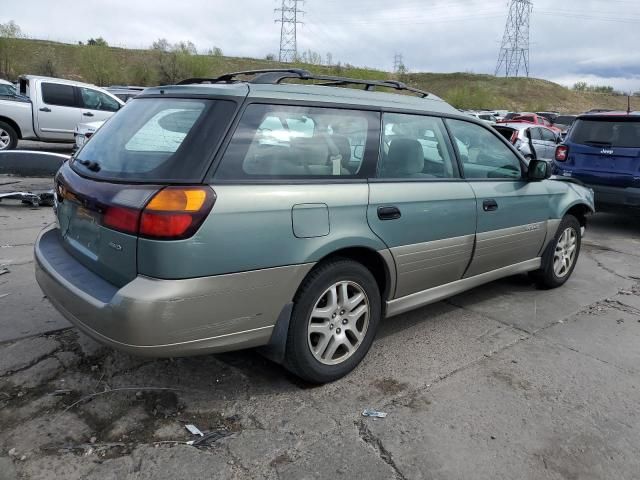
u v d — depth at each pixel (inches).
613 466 102.0
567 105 2854.3
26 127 504.7
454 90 2401.6
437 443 106.3
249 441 104.7
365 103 132.7
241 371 130.7
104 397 117.3
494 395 125.1
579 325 170.1
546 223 187.8
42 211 297.4
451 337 157.2
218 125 106.3
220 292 102.0
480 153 164.7
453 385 129.0
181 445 102.7
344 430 109.4
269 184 108.7
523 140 526.6
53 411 111.6
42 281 122.3
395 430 110.0
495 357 145.1
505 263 176.4
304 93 121.9
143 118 120.6
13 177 326.3
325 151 121.2
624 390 129.9
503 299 192.4
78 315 106.5
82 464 96.3
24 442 101.7
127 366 130.1
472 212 153.7
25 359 131.1
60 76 1946.4
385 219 128.5
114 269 104.6
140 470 95.4
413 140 141.3
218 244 100.0
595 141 311.3
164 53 2165.4
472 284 165.0
